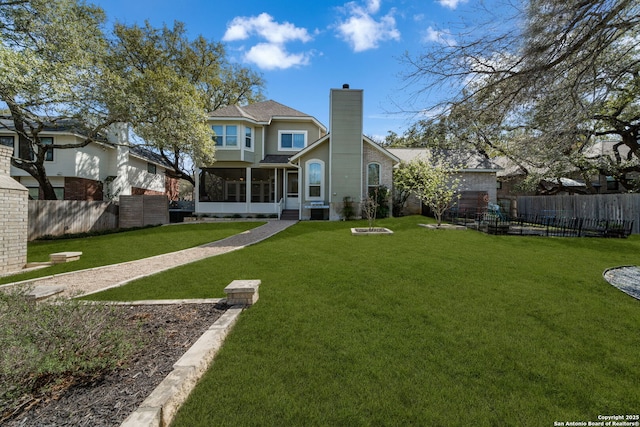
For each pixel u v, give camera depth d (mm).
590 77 4500
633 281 5305
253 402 2217
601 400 2242
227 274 5793
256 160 19609
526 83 4543
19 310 2928
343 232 11242
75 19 12375
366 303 4195
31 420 1900
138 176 23328
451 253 7492
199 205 19094
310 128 20516
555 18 4027
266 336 3223
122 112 12758
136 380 2320
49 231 12695
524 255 7328
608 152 17188
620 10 3797
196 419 2051
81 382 2291
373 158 17062
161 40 22781
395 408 2164
